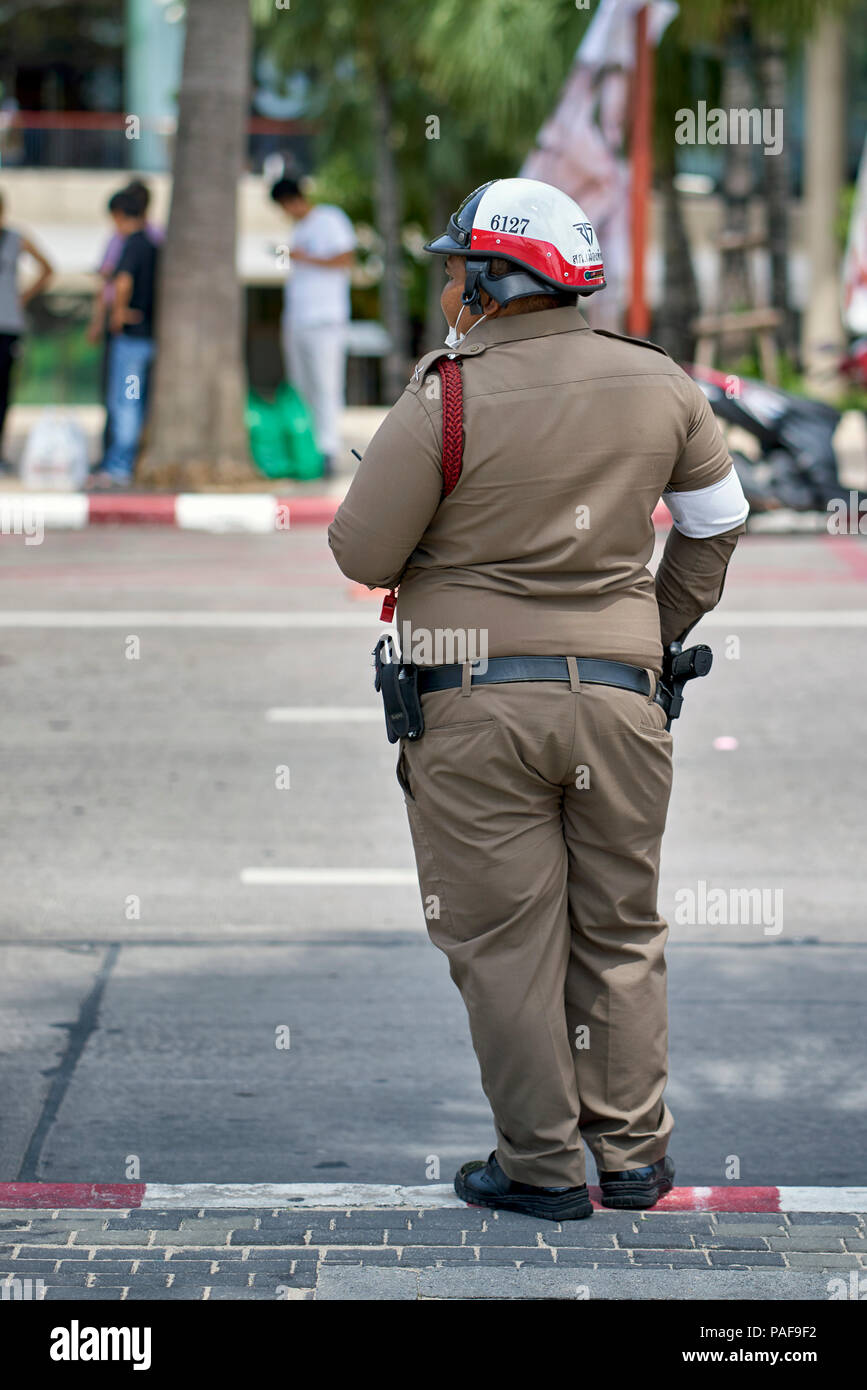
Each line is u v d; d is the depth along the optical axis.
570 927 10.56
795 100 98.56
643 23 47.12
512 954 10.21
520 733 9.84
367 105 83.75
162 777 22.97
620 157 47.59
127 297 49.16
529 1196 10.54
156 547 41.97
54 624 32.34
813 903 18.41
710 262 92.50
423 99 80.19
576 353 9.91
